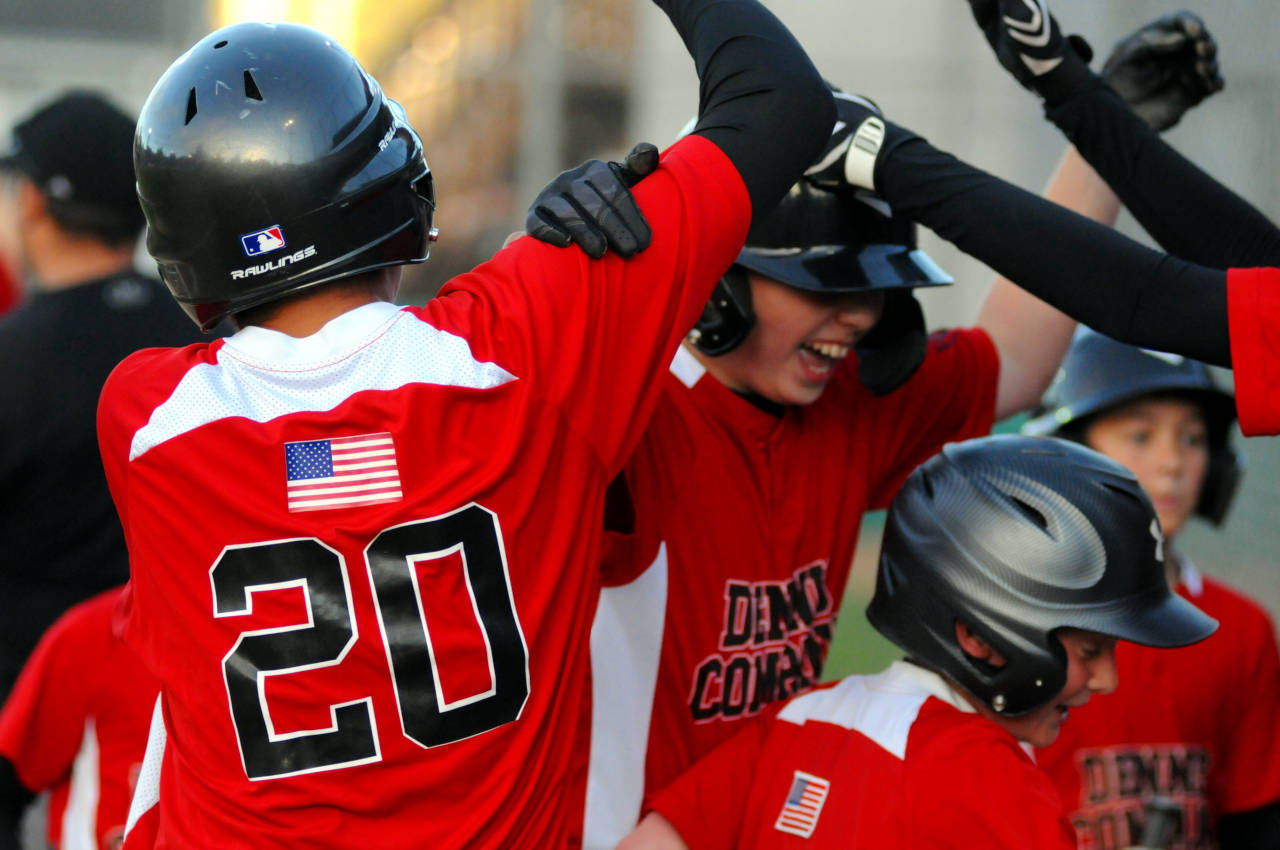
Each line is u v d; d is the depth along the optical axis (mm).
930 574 6637
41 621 10719
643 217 5383
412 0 32062
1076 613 6414
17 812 9188
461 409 5074
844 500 7977
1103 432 9961
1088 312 6023
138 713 8922
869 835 6199
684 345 7582
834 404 8000
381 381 5074
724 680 7449
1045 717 6879
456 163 27938
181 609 5012
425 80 30969
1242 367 5742
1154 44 7496
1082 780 9094
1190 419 9867
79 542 10688
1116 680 6828
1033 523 6492
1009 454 6824
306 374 5090
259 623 4906
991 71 25891
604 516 6859
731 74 5742
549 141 24359
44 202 10828
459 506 5000
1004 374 8711
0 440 10367
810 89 5746
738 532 7438
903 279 7000
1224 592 9734
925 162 6449
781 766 6766
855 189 6945
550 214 5438
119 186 10898
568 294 5320
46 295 10742
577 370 5277
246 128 5125
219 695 4938
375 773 4902
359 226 5277
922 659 6707
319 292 5328
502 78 25156
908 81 26125
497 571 5070
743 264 6918
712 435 7406
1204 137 21250
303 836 4863
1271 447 19562
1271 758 9461
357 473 4961
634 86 24609
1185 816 9195
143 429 5090
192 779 5059
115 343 10672
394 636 4898
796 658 7746
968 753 6242
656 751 7309
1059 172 8516
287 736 4887
